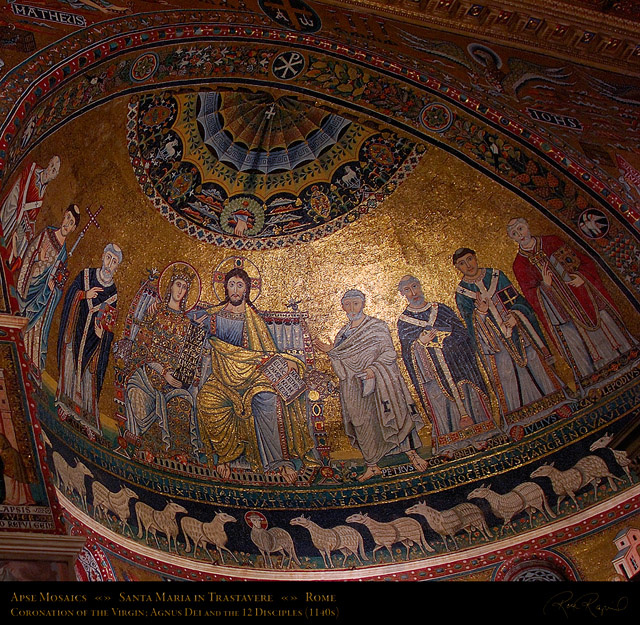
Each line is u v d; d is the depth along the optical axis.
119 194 9.87
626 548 10.16
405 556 10.39
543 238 10.85
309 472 10.75
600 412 10.74
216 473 10.40
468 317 11.12
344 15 9.77
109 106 9.28
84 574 8.55
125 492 9.51
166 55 9.18
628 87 10.34
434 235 10.98
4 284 7.91
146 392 10.17
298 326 11.03
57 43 8.34
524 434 10.87
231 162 10.52
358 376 11.06
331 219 10.88
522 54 10.24
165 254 10.36
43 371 8.97
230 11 9.20
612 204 10.39
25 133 8.27
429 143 10.55
